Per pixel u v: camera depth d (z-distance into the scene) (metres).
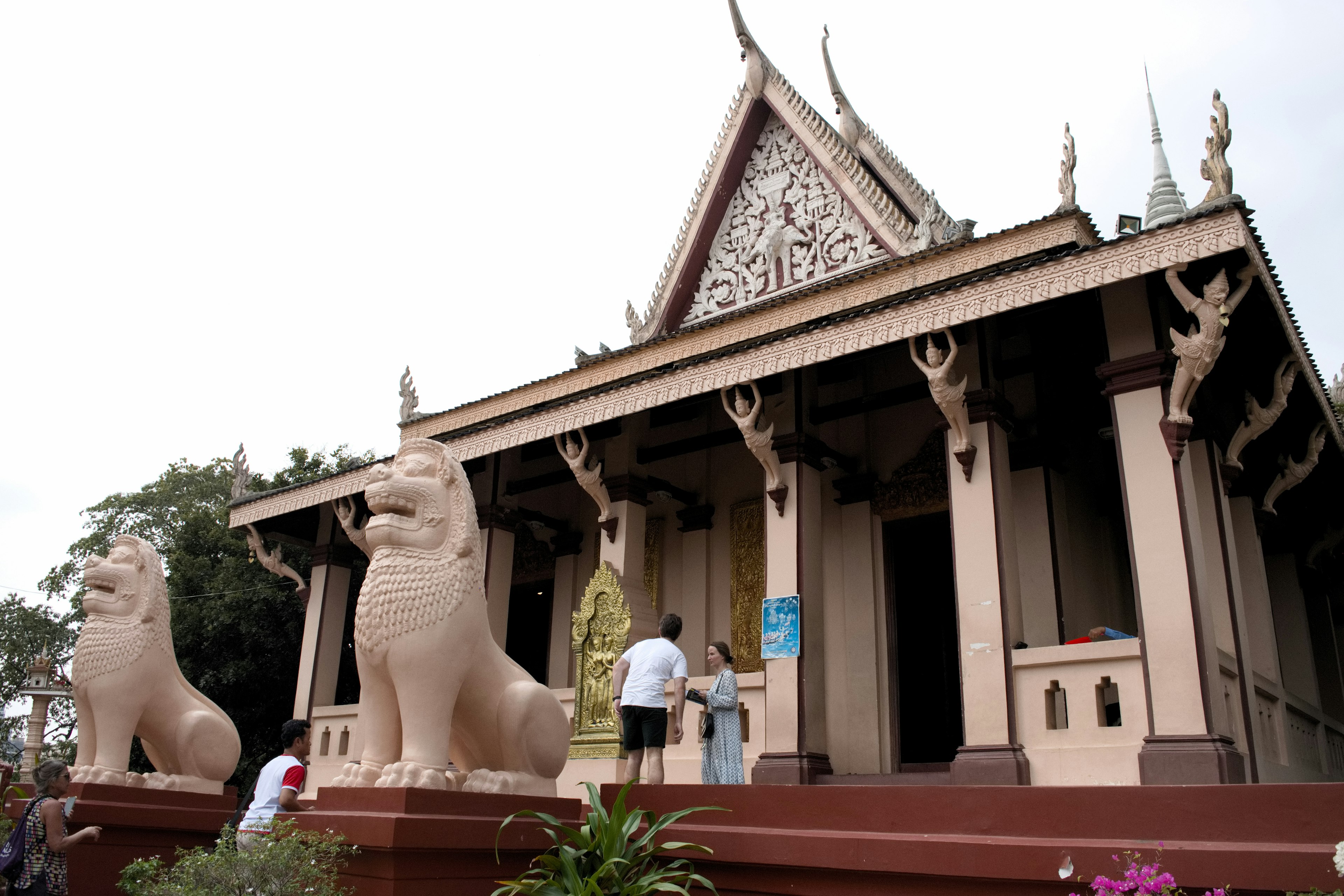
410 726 5.62
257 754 20.78
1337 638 17.17
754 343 10.18
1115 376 8.79
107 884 7.64
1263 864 4.87
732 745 8.16
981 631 9.01
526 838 5.65
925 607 12.70
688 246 14.74
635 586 12.28
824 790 6.27
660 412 14.13
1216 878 4.96
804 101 13.80
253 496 15.36
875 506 12.11
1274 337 9.74
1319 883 4.72
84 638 8.38
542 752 6.09
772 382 11.61
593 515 14.98
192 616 21.20
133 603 8.51
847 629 11.88
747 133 14.52
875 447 12.34
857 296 11.33
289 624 21.58
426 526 5.96
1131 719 8.05
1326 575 16.16
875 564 11.91
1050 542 10.77
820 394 12.46
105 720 8.19
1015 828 5.70
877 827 6.05
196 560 22.66
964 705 8.93
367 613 5.80
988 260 10.47
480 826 5.38
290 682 21.45
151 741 8.77
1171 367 8.58
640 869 5.65
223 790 8.68
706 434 13.88
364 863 5.11
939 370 9.23
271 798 6.40
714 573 13.45
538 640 16.59
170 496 32.75
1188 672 7.74
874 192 12.87
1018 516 11.09
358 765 5.78
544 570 15.45
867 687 11.52
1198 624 7.79
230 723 8.91
